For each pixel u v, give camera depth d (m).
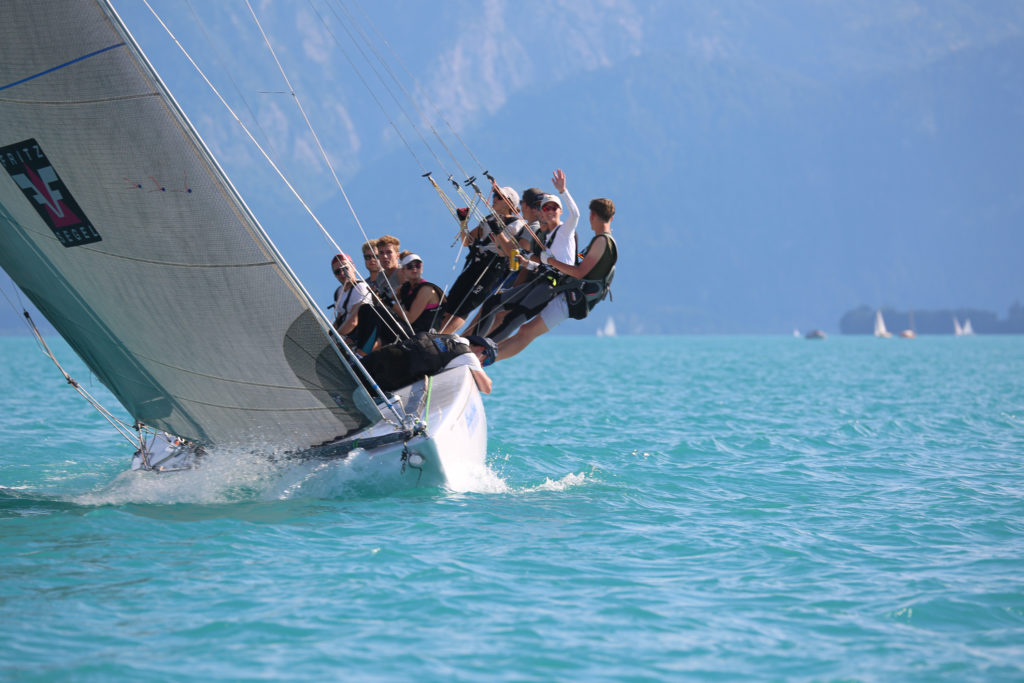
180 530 19.66
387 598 15.91
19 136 19.58
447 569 17.44
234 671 12.99
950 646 14.33
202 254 20.14
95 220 20.22
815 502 24.64
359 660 13.45
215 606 15.35
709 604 16.06
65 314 22.86
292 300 20.59
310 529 19.94
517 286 26.95
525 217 27.23
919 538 20.66
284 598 15.78
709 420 46.25
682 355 193.00
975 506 24.12
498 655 13.77
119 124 19.03
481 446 26.19
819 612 15.74
